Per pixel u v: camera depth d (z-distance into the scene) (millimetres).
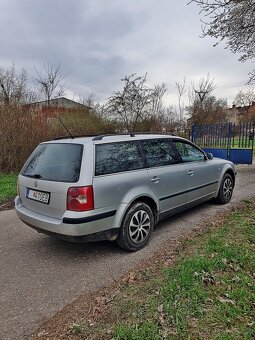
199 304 2506
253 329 2193
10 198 7203
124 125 16828
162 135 4836
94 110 15656
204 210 5719
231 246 3582
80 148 3602
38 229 3781
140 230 3992
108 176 3604
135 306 2574
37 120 10445
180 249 3857
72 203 3350
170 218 5297
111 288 3041
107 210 3551
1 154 9891
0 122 9828
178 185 4719
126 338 2170
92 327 2389
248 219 4723
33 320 2605
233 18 6742
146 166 4191
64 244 4320
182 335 2166
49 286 3164
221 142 13297
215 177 5766
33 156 4254
